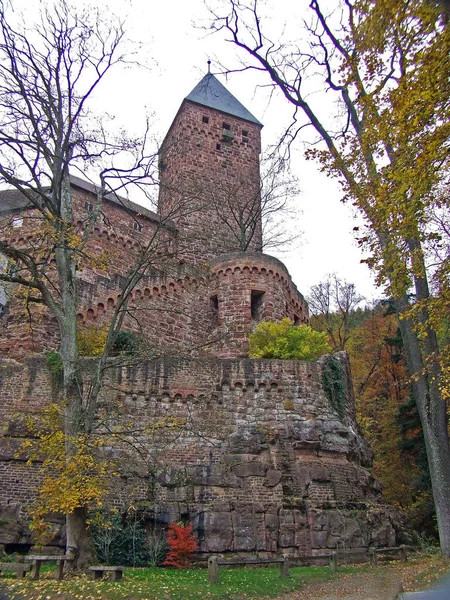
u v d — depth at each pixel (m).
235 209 34.66
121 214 28.64
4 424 17.00
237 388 19.95
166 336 25.50
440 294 12.91
